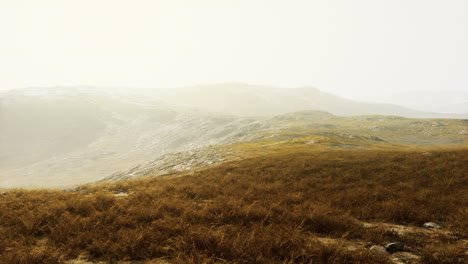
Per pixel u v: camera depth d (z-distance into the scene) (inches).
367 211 348.2
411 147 1936.5
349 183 581.0
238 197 444.1
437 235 240.7
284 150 1370.6
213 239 196.5
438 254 186.7
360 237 241.4
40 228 237.6
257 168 872.9
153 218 269.7
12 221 256.2
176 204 336.5
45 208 296.4
